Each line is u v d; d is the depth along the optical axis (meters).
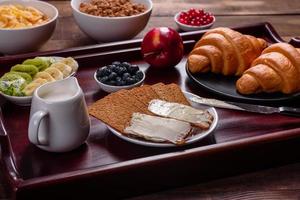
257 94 1.14
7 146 0.98
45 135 0.98
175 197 0.97
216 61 1.18
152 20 1.47
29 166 0.98
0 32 1.24
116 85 1.14
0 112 1.06
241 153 1.00
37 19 1.32
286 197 0.98
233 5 1.58
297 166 1.04
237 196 0.98
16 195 0.91
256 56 1.20
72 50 1.24
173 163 0.97
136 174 0.96
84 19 1.31
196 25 1.41
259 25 1.37
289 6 1.59
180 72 1.24
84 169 0.94
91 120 1.08
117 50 1.27
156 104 1.07
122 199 0.97
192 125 1.03
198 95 1.17
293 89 1.13
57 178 0.92
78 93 0.99
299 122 1.09
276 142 1.02
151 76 1.22
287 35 1.43
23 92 1.09
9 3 1.37
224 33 1.20
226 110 1.12
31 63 1.15
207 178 1.00
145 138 1.00
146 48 1.22
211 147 0.99
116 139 1.04
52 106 0.97
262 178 1.02
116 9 1.34
